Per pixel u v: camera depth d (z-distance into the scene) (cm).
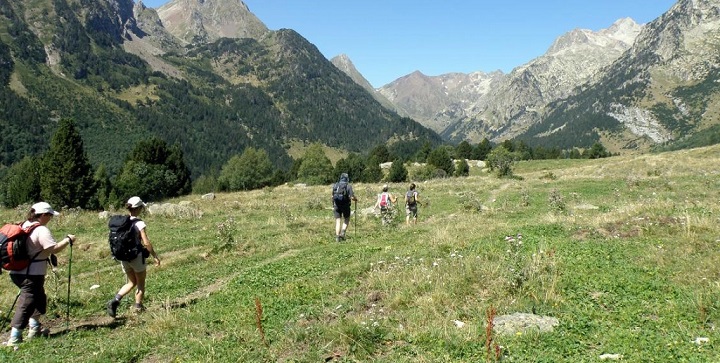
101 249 1970
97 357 764
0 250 866
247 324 887
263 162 11394
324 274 1238
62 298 1208
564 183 4162
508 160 6781
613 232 1498
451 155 12281
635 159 6744
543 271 1049
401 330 773
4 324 1030
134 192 7306
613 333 719
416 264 1180
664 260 1122
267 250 1803
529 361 630
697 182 3241
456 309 872
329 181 9594
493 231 1666
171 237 2311
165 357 768
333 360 694
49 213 926
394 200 2234
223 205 3919
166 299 1168
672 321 766
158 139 7969
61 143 6153
